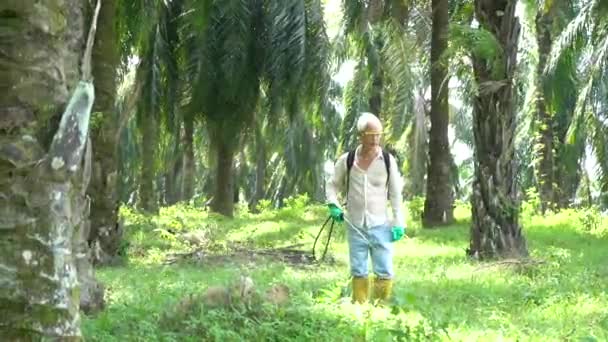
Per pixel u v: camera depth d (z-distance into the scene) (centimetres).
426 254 1407
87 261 728
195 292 746
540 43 2284
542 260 1164
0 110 389
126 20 1602
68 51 420
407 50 2141
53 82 402
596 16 1867
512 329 625
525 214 2150
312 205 3138
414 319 636
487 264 1159
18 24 393
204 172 4650
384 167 766
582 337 563
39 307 390
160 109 2383
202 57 2316
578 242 1606
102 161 1279
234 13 2283
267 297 663
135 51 2239
